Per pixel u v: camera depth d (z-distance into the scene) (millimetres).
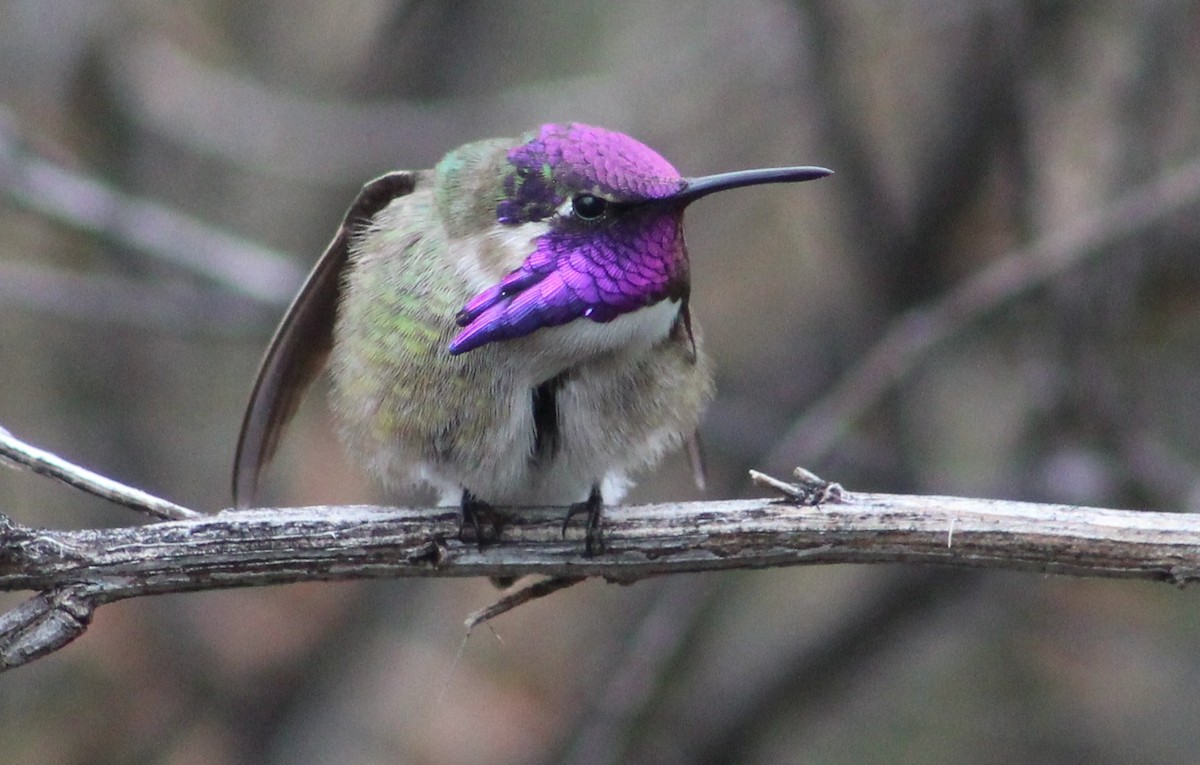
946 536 5598
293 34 15062
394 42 13844
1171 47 10570
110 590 5531
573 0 15062
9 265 11680
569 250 6000
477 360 6172
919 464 11992
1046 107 11039
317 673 12773
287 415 7352
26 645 5449
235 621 12742
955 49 11641
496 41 14469
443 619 14258
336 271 7004
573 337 6078
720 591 10891
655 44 13523
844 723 13406
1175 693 12812
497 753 13008
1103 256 10219
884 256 11547
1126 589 12305
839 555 5703
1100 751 12773
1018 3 10414
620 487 7070
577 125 6172
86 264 13539
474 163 6363
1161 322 12086
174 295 11562
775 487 5789
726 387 13258
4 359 13656
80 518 13273
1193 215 11094
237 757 12555
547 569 5895
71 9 12742
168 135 13227
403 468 6574
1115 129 10617
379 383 6367
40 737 12094
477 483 6449
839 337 12852
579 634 13891
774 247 14492
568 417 6367
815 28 10906
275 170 13289
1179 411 12383
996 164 11312
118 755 12211
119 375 13555
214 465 14195
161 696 12422
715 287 14555
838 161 11297
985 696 13383
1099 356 10281
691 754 11859
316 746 12914
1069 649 13000
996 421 13109
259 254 11586
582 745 10617
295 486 13383
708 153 13633
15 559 5461
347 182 13641
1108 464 10344
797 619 14125
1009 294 10023
